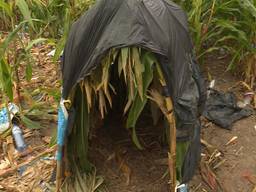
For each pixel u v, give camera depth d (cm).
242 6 316
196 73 256
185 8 336
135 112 227
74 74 229
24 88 329
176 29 241
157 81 223
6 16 403
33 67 364
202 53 334
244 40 325
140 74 213
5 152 285
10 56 347
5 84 276
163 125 282
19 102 312
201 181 264
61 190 253
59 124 237
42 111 312
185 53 245
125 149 286
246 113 315
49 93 300
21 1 278
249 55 332
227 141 294
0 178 267
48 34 388
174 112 225
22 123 306
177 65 230
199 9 315
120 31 217
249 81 341
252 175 270
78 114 243
